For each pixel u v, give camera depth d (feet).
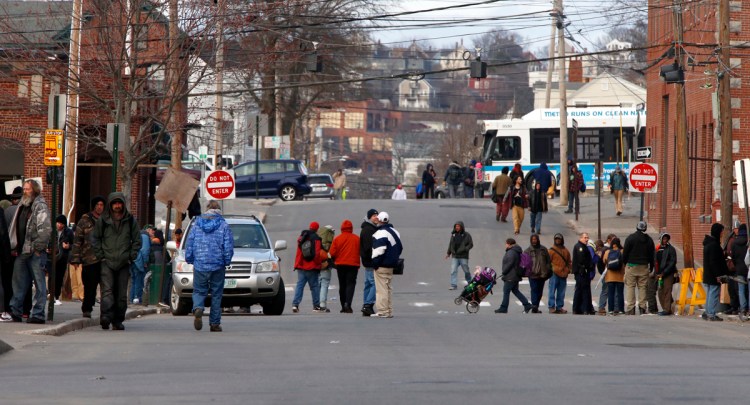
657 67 465.06
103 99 306.35
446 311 284.00
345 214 485.56
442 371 120.57
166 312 258.37
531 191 425.69
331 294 336.90
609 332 191.72
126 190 292.61
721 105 291.79
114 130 238.68
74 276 263.90
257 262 236.22
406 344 159.33
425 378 113.60
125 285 183.52
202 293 181.98
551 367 125.29
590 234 440.86
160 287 262.67
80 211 407.23
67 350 146.41
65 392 103.09
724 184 289.12
